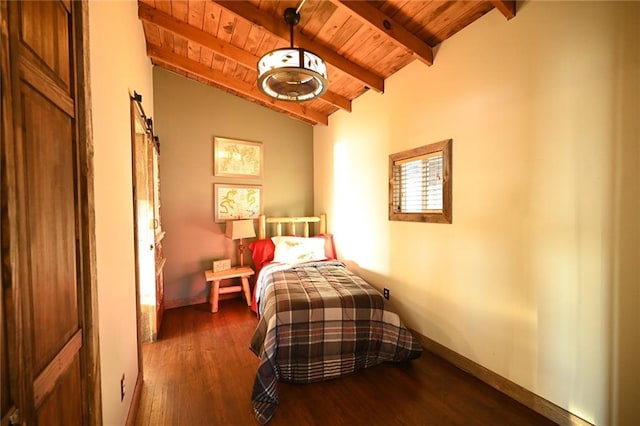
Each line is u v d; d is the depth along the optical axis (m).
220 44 2.61
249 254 3.88
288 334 1.92
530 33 1.65
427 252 2.39
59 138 0.79
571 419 1.51
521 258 1.72
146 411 1.68
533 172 1.65
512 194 1.75
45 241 0.70
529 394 1.69
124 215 1.58
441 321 2.27
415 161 2.52
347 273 2.86
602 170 1.38
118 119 1.50
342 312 2.06
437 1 1.88
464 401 1.77
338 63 2.59
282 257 3.43
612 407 1.37
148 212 2.52
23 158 0.61
